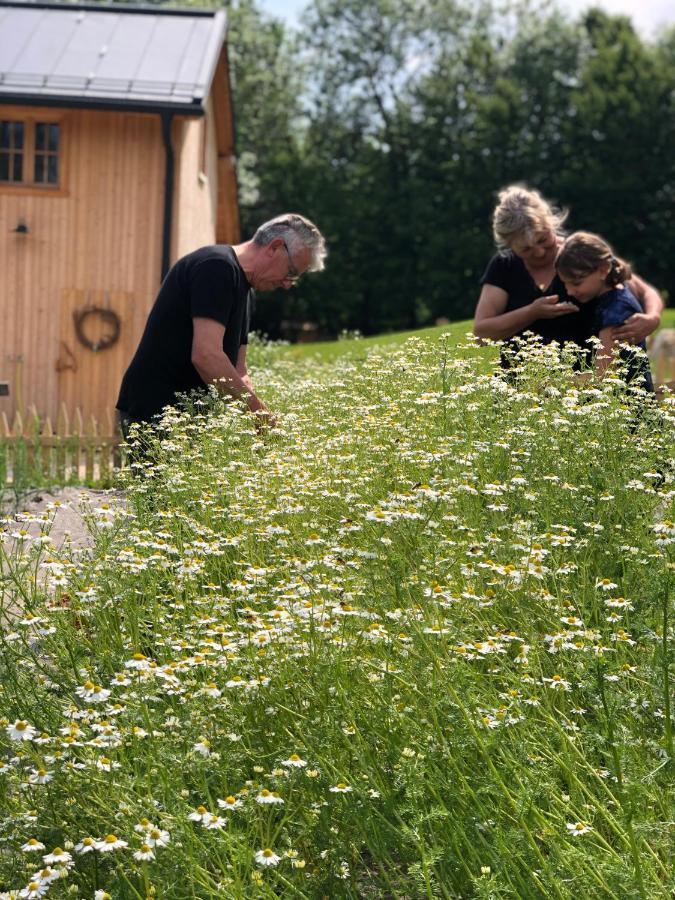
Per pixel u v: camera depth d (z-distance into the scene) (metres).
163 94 15.24
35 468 9.52
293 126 53.53
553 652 3.15
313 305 50.41
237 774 2.91
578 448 4.36
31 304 15.62
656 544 3.51
